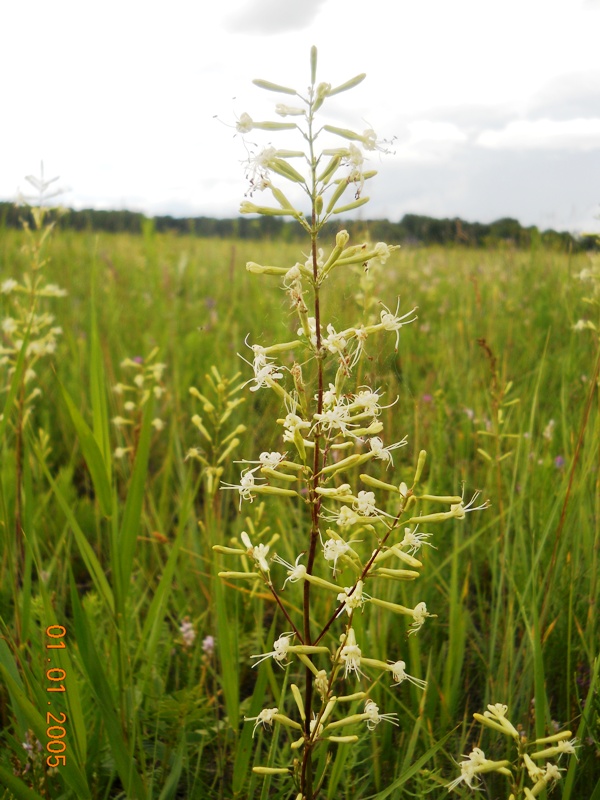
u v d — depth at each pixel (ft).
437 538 10.39
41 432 12.21
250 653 9.05
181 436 14.42
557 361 15.70
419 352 19.60
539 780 4.74
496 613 8.37
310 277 4.89
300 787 5.33
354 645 4.90
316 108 4.70
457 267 29.01
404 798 7.07
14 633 8.09
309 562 5.27
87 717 7.48
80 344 17.24
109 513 7.37
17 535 10.02
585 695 7.98
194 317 23.40
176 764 6.75
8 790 5.99
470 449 13.69
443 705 7.54
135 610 8.75
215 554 7.45
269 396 7.52
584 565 9.45
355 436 4.90
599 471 9.84
